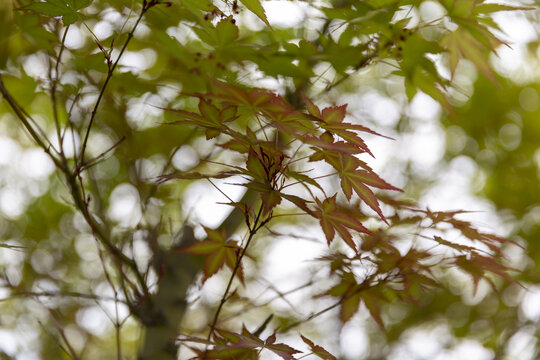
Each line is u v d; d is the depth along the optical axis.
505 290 2.36
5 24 1.41
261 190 1.26
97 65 1.42
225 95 1.25
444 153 2.76
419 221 1.39
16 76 1.46
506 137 2.74
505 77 2.57
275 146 1.26
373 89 2.14
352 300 1.42
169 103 1.50
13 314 1.96
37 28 1.38
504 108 2.65
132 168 1.51
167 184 1.64
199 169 1.59
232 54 1.43
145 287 1.41
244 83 1.41
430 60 1.39
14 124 1.89
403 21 1.37
